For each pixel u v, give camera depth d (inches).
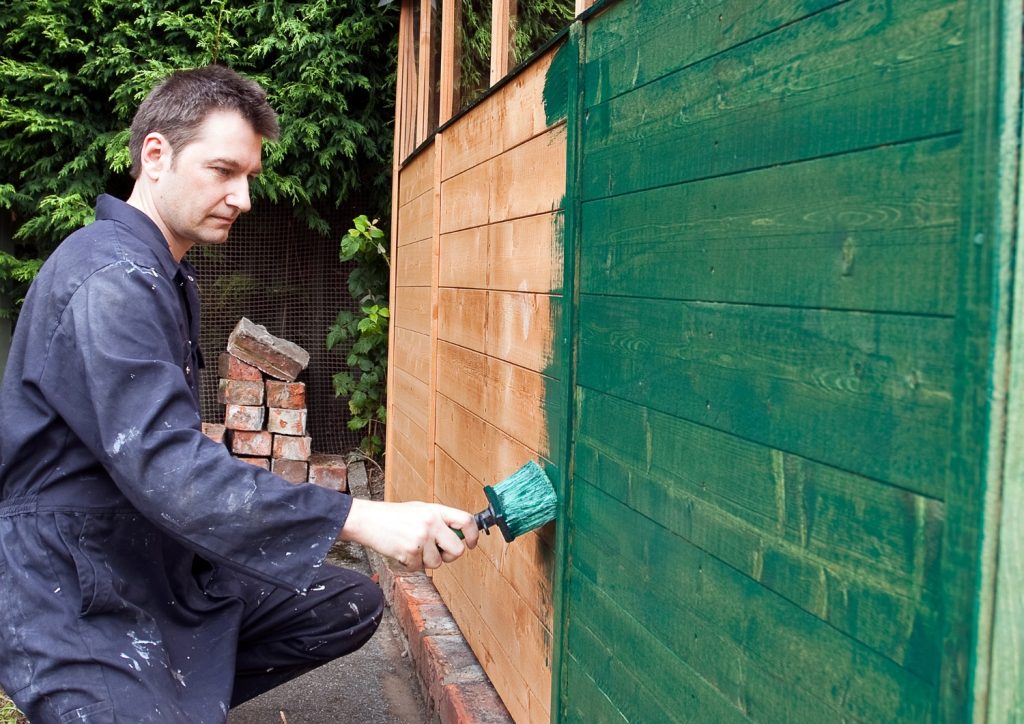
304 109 268.4
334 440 286.8
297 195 272.4
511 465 100.2
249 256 285.4
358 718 125.2
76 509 70.7
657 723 63.6
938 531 36.4
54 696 67.1
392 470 198.7
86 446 69.7
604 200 74.0
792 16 47.1
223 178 75.0
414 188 176.7
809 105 45.5
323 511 68.2
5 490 73.4
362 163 286.4
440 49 159.9
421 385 161.6
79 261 68.9
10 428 70.7
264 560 66.9
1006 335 33.0
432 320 145.0
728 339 53.8
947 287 36.0
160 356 67.9
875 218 40.4
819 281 44.7
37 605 68.8
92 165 273.0
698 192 57.4
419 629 132.7
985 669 33.7
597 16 75.5
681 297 59.9
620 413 70.4
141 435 64.3
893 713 39.1
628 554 68.9
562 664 82.8
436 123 163.0
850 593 42.3
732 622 53.4
